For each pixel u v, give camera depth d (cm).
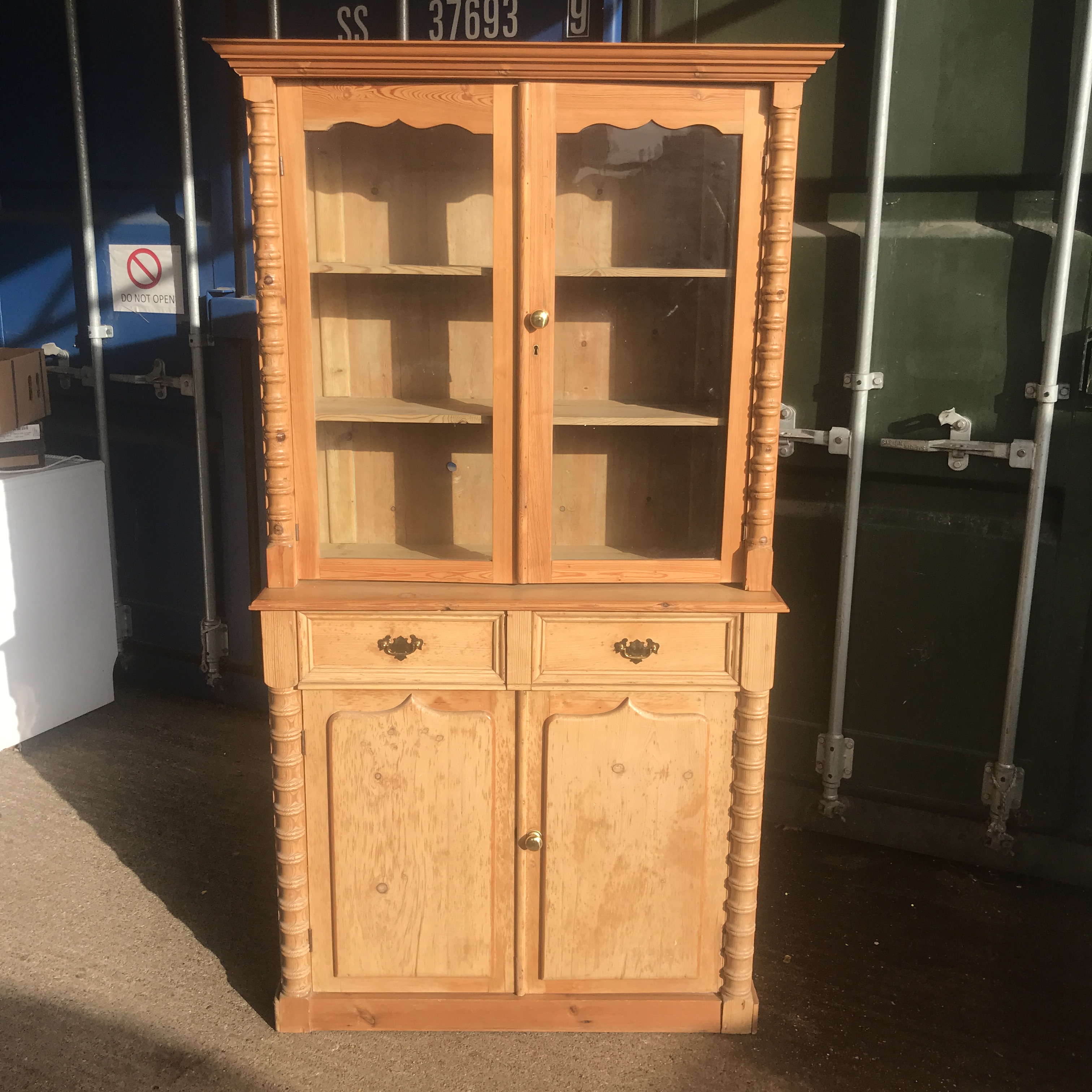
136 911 258
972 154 254
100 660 367
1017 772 277
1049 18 241
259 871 277
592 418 200
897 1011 230
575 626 200
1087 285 250
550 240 192
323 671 203
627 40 282
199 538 369
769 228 189
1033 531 261
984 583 274
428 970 217
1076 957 251
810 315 277
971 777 285
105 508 362
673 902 213
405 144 192
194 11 324
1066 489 261
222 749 346
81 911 257
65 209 367
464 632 201
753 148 187
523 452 200
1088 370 251
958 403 268
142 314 361
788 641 299
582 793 207
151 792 317
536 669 202
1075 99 239
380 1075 207
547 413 199
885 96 254
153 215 350
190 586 376
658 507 205
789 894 274
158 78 337
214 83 327
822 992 236
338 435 204
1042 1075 212
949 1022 227
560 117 187
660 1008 218
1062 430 258
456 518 207
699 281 195
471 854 211
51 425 391
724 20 272
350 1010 217
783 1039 220
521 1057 213
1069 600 265
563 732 204
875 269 264
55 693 351
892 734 292
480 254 196
